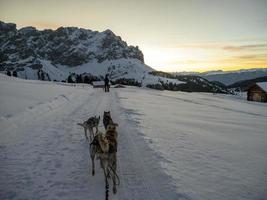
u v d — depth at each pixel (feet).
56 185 27.76
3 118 49.62
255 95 214.69
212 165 34.76
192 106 116.78
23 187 27.07
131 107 88.94
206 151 40.96
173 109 95.71
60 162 33.91
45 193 26.08
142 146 41.39
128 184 28.43
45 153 36.94
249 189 28.12
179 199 25.16
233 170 33.35
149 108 91.61
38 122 55.42
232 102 175.63
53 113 68.13
